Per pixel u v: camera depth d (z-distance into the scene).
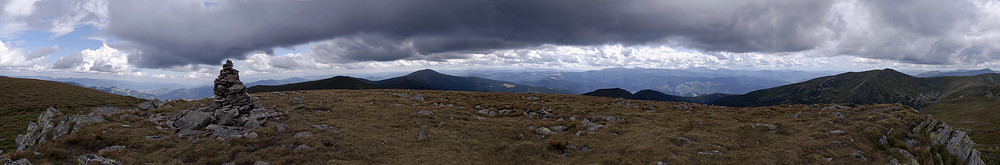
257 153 24.12
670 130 34.84
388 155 26.31
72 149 22.30
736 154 25.94
